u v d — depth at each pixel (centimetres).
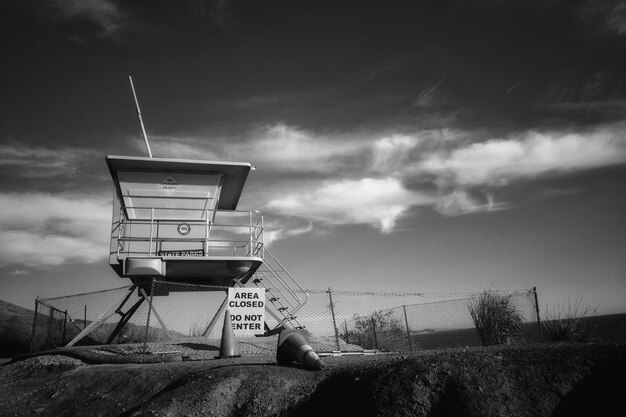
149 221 1733
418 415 676
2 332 2053
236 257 1708
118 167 1758
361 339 1817
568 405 637
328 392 808
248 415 817
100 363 1289
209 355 1319
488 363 729
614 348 707
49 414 1027
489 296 1479
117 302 1689
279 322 1770
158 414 828
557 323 1362
